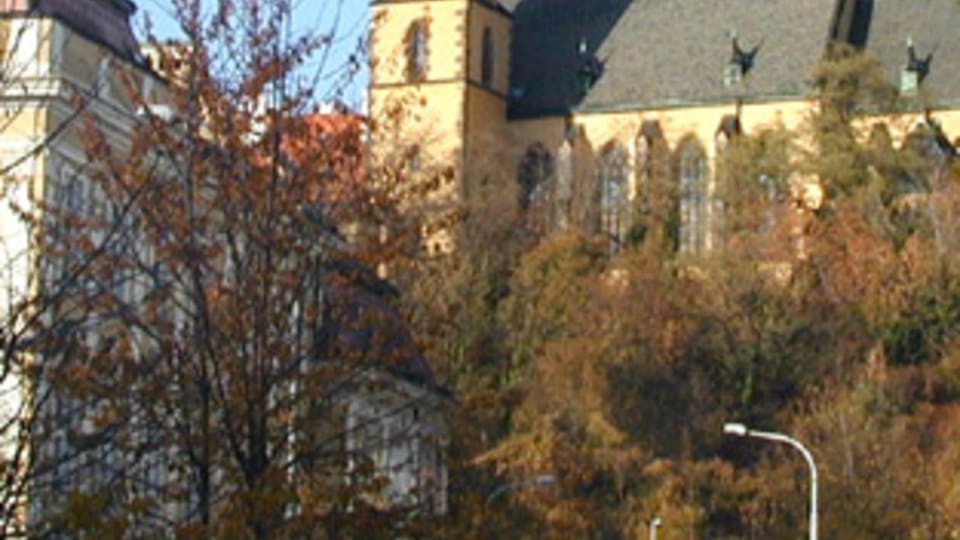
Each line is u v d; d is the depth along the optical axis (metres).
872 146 199.88
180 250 63.78
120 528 55.09
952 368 171.25
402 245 68.31
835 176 198.75
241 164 65.38
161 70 73.94
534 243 192.75
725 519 147.50
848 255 182.50
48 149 66.62
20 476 56.59
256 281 64.75
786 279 184.50
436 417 82.19
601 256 194.12
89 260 56.94
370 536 64.62
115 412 60.41
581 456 131.38
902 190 198.38
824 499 145.00
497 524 92.12
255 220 65.12
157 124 65.44
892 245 188.00
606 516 138.62
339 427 69.12
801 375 170.62
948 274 179.38
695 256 189.88
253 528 62.09
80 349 59.28
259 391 64.00
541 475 124.00
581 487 140.38
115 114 75.88
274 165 65.56
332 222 68.00
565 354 161.12
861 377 162.75
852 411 154.00
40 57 71.75
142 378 63.12
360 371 66.75
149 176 60.25
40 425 58.88
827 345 173.12
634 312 172.50
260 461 63.78
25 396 54.97
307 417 65.25
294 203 65.44
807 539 142.62
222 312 64.94
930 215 191.88
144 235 69.75
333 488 65.81
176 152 67.00
